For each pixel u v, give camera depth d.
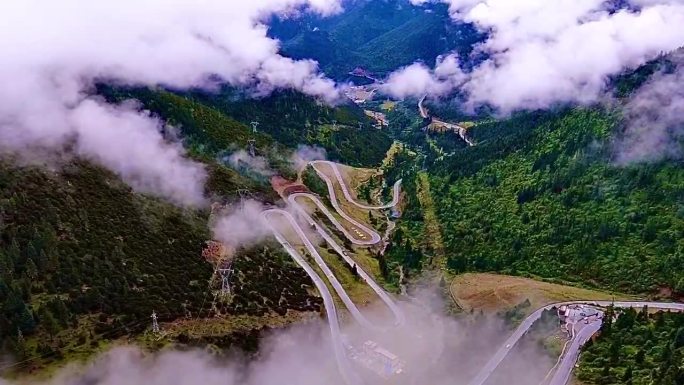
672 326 160.62
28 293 140.25
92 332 142.62
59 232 163.62
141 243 183.50
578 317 175.62
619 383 138.88
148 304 159.12
